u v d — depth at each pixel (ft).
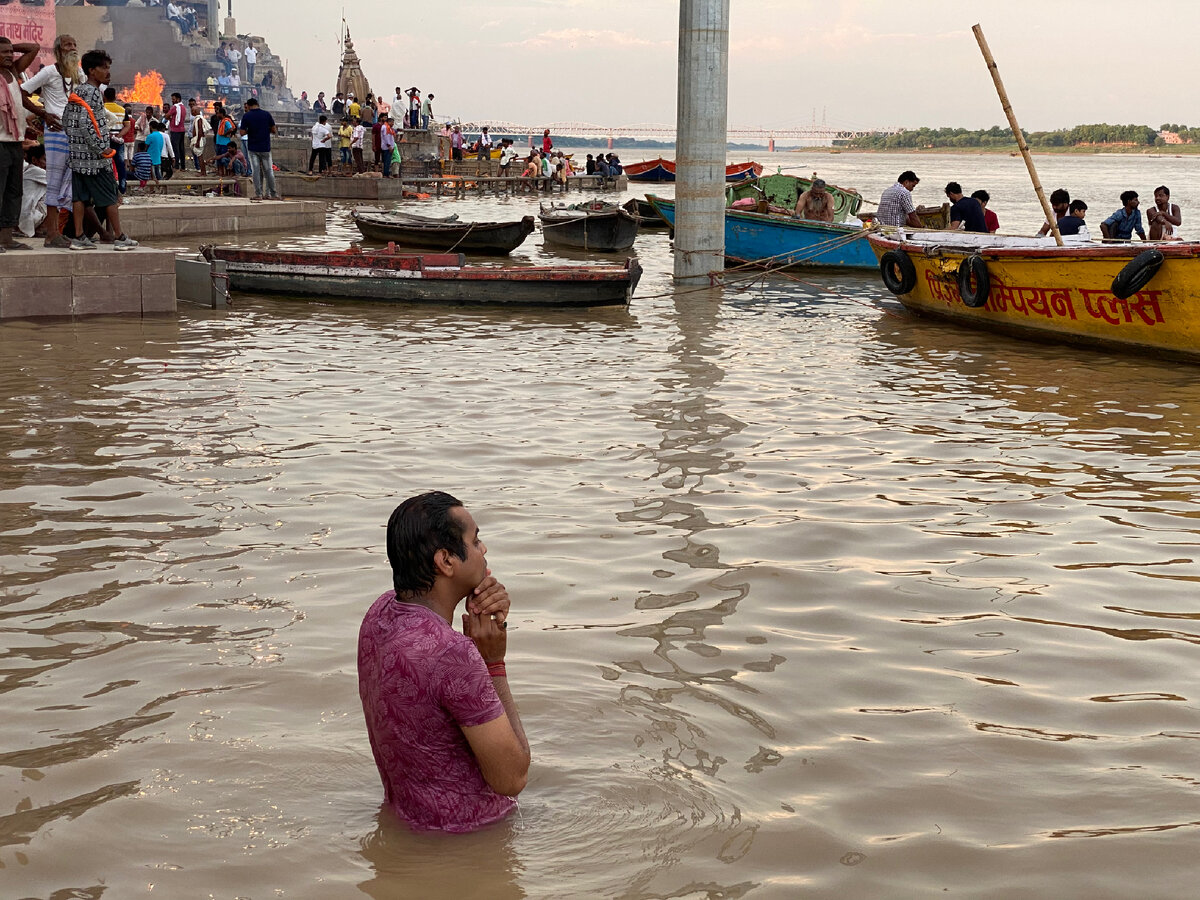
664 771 13.08
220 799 12.31
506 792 11.40
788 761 13.43
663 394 35.04
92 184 46.78
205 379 35.37
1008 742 14.05
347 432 29.32
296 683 15.25
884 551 21.29
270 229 86.99
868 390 36.45
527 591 18.86
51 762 13.12
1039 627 17.85
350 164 139.64
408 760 11.47
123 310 47.03
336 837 11.55
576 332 47.57
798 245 72.84
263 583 18.98
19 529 21.42
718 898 10.70
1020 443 29.71
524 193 158.10
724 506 23.86
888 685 15.65
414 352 41.73
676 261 64.75
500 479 25.43
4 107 43.01
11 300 44.60
